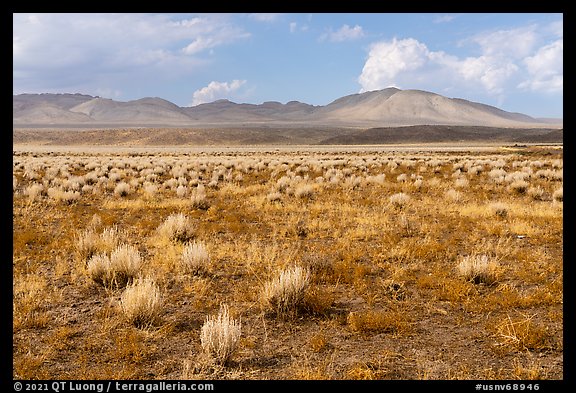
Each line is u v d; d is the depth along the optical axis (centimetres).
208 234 1370
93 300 813
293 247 1208
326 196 2203
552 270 967
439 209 1822
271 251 1142
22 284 849
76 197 2072
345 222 1536
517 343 626
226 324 594
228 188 2548
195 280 919
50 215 1681
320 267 979
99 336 654
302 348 627
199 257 965
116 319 713
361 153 9531
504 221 1529
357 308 779
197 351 616
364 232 1345
